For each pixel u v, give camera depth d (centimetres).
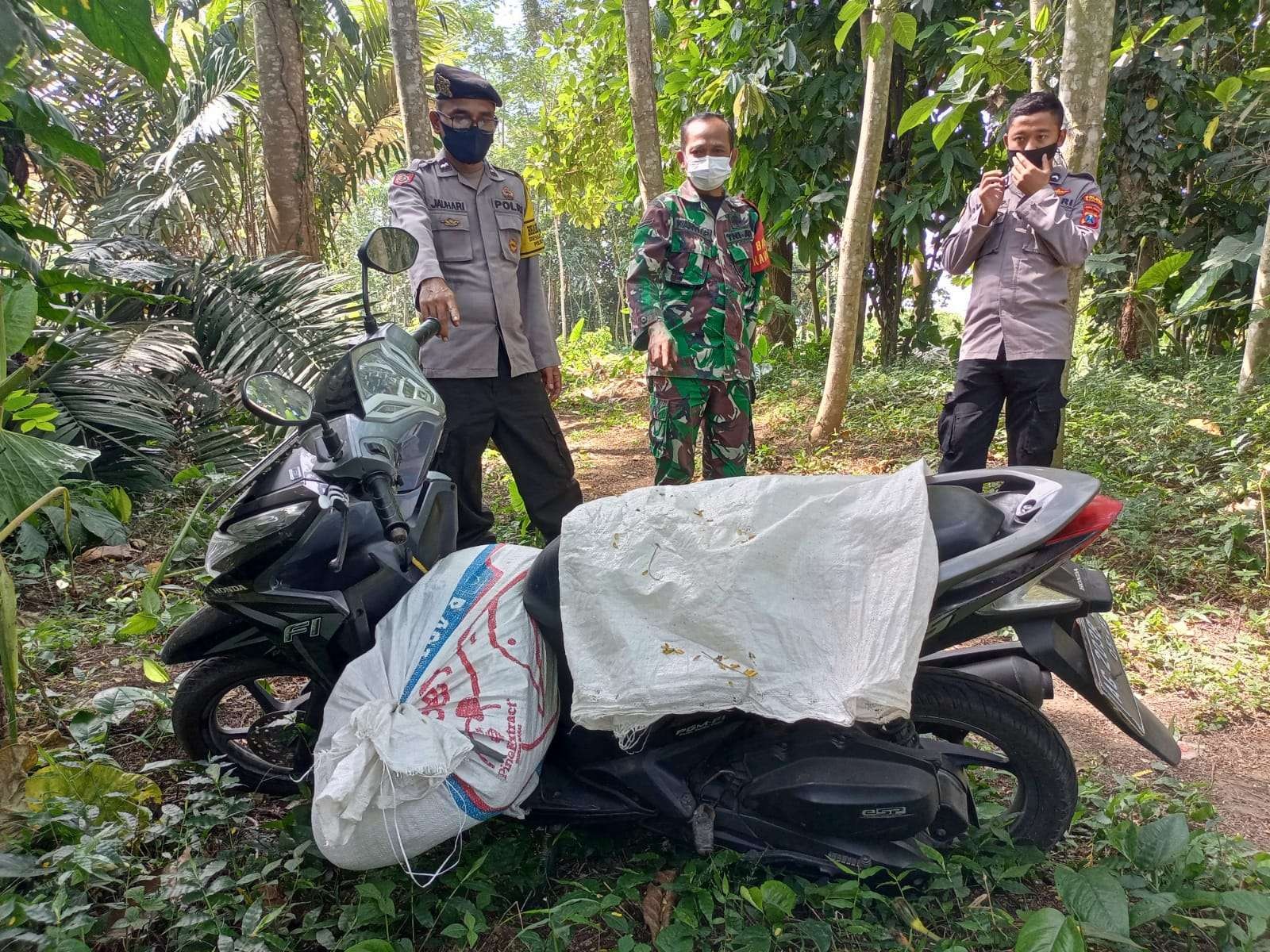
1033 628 192
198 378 574
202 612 237
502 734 187
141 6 157
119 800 214
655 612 181
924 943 187
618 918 187
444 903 192
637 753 199
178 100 867
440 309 296
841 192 894
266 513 206
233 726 285
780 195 934
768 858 200
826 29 886
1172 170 786
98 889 199
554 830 218
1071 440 549
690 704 177
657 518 187
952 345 1033
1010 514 197
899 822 190
